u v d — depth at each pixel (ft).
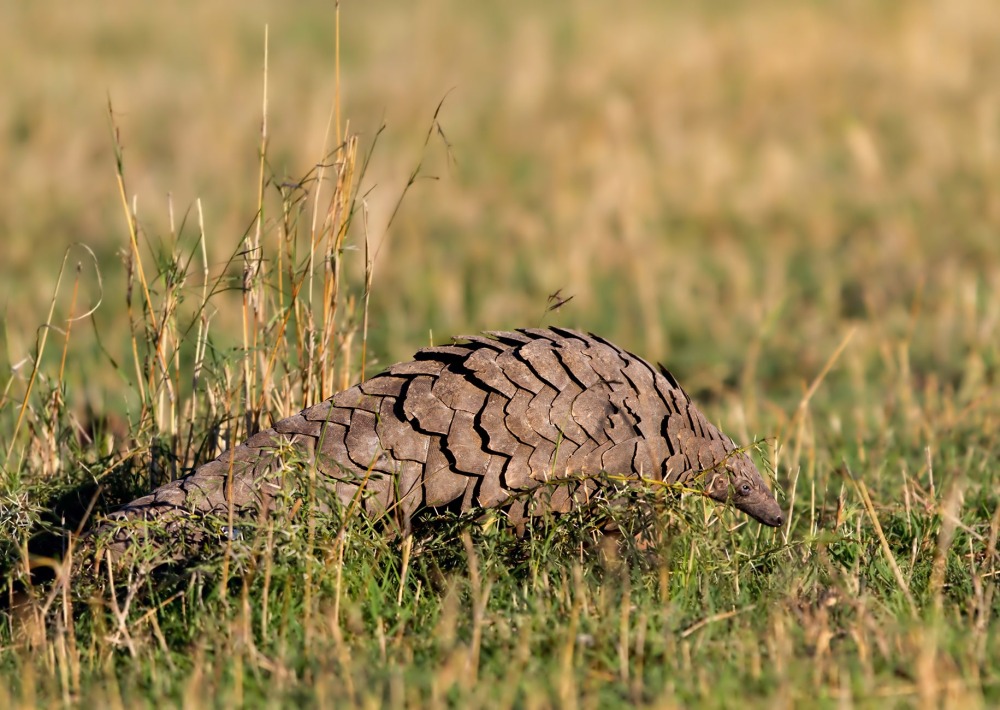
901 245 77.15
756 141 102.53
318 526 28.53
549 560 28.96
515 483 28.86
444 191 90.79
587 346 30.55
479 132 104.83
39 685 25.23
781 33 126.72
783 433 44.39
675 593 28.73
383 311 67.05
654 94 113.09
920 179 90.07
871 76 114.32
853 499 36.94
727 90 114.21
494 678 24.30
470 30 140.67
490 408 28.96
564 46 132.05
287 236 35.68
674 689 23.85
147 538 27.99
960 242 77.15
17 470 34.71
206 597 28.12
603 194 87.10
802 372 58.08
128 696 24.31
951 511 31.60
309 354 34.81
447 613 26.27
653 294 69.21
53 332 62.64
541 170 96.27
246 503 28.76
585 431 29.25
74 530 32.50
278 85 117.39
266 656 25.66
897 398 50.08
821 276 73.92
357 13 153.38
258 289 36.52
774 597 28.14
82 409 49.78
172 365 39.34
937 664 24.57
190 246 76.48
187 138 100.68
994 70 114.52
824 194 88.79
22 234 81.61
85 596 27.63
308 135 86.17
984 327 56.44
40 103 110.73
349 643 25.99
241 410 35.99
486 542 28.78
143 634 27.09
